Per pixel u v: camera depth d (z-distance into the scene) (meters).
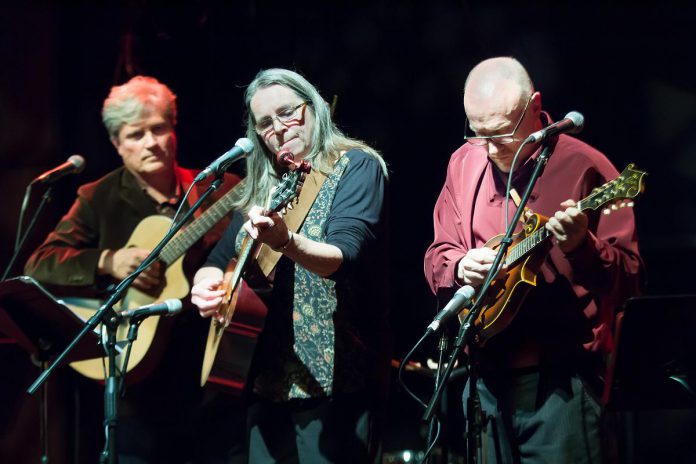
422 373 9.74
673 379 6.96
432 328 6.40
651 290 12.11
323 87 12.80
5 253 12.71
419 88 12.73
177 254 9.45
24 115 12.98
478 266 6.81
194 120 12.80
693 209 12.13
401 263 12.57
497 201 7.33
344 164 7.20
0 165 12.80
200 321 9.47
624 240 6.89
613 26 12.27
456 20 12.62
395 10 12.76
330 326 7.04
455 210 7.57
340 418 6.97
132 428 9.24
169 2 12.76
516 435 6.99
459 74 12.63
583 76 12.35
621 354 6.86
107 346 6.93
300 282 7.12
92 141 12.98
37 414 12.27
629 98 12.29
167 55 12.77
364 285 7.12
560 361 6.87
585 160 7.05
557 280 6.91
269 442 7.26
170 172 9.91
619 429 10.48
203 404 8.80
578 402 6.81
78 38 13.13
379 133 12.80
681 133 12.18
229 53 12.82
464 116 12.59
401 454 10.41
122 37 12.76
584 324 6.86
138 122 9.65
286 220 7.11
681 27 12.16
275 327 7.16
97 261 9.63
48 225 12.89
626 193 6.30
